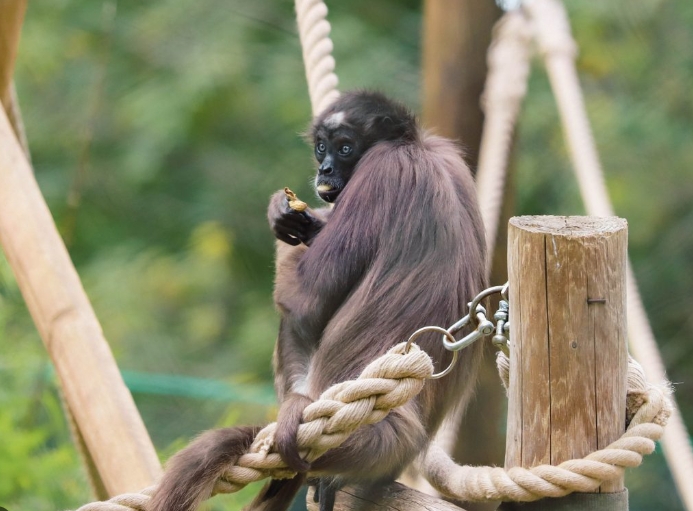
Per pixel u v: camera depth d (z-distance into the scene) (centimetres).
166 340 2070
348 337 789
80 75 2314
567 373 611
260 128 2264
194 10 2317
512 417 639
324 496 792
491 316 916
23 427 1299
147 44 2300
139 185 2273
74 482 1219
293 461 633
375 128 905
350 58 2212
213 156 2267
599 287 602
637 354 1073
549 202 2081
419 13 2316
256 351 2061
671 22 2178
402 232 805
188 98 2167
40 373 1314
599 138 2105
